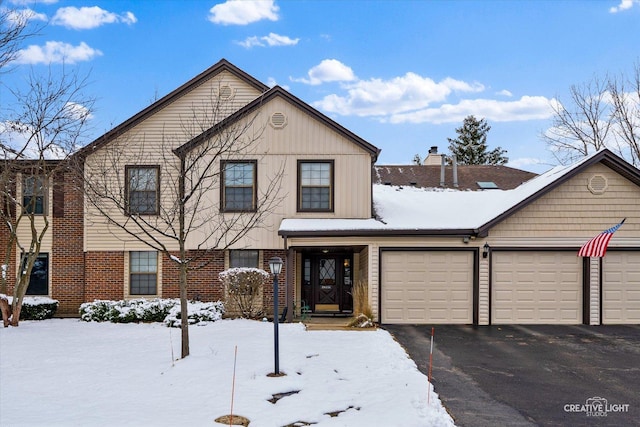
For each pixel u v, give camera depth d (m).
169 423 7.30
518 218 16.66
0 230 19.19
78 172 15.67
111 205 18.00
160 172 18.31
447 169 34.03
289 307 16.50
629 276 16.52
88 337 14.22
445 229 16.34
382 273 16.72
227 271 16.98
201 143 15.28
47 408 7.98
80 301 18.98
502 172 33.62
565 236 16.59
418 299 16.66
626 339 14.07
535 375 10.43
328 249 18.67
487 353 12.34
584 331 15.27
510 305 16.61
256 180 17.64
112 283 18.52
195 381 9.34
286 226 16.61
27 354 11.95
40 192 19.00
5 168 16.42
